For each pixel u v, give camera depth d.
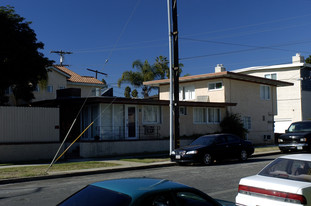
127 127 23.38
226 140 18.28
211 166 16.77
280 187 6.06
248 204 6.44
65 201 4.28
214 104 27.38
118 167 15.95
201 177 12.97
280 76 41.50
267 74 42.47
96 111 22.44
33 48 21.31
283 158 7.20
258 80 31.88
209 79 30.31
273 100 34.69
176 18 19.58
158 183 4.45
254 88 32.53
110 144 21.31
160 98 34.06
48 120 19.77
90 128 22.75
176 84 19.45
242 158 18.77
